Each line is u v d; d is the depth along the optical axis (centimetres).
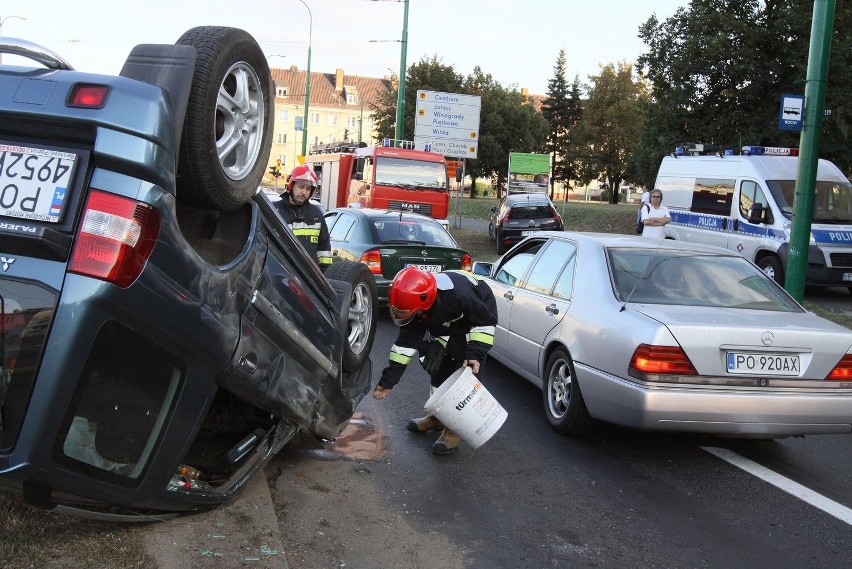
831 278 1352
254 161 349
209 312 309
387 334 974
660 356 486
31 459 264
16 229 262
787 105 1004
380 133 5803
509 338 691
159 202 278
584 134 6856
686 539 417
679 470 525
